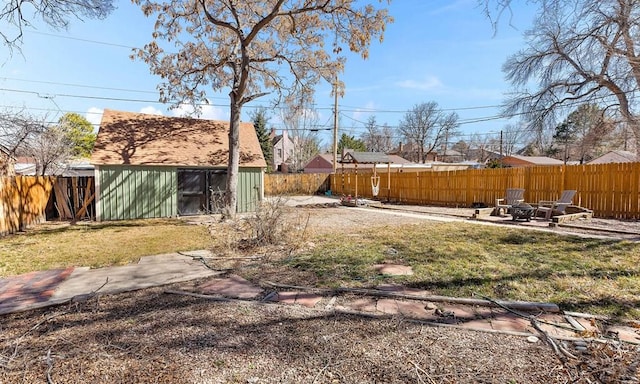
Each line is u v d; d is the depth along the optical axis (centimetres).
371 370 224
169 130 1351
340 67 1277
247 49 1062
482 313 315
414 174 1650
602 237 659
